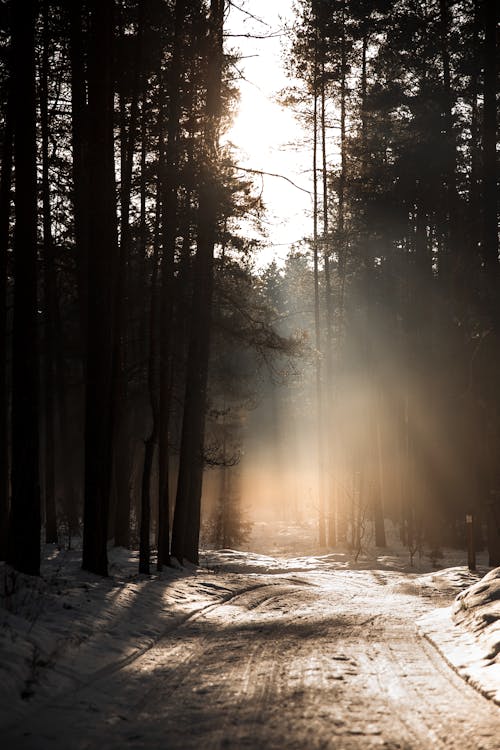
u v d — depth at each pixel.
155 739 6.00
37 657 8.37
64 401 33.59
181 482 24.33
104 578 16.48
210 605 15.67
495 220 24.56
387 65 35.25
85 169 24.30
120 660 9.41
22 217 14.45
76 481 45.91
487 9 24.66
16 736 6.12
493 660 8.92
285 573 27.17
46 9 21.78
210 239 23.77
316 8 36.62
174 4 22.56
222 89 22.89
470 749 5.77
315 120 40.31
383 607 16.16
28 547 14.27
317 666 8.91
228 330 27.61
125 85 22.08
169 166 20.80
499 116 27.22
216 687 7.87
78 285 24.95
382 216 35.16
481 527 36.62
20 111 14.49
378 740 5.96
